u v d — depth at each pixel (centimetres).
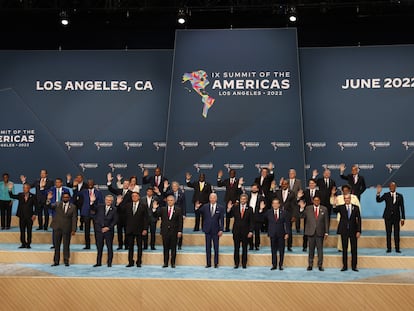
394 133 1605
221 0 1658
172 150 1630
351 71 1636
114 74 1688
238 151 1619
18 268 1179
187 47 1667
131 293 1046
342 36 1691
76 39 1738
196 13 1712
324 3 1565
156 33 1727
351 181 1388
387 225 1261
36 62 1689
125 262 1235
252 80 1641
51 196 1373
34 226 1519
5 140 1667
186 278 1059
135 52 1689
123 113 1675
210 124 1634
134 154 1659
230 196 1392
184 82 1655
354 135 1617
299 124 1611
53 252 1240
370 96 1623
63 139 1666
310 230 1171
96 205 1234
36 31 1741
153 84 1681
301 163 1595
